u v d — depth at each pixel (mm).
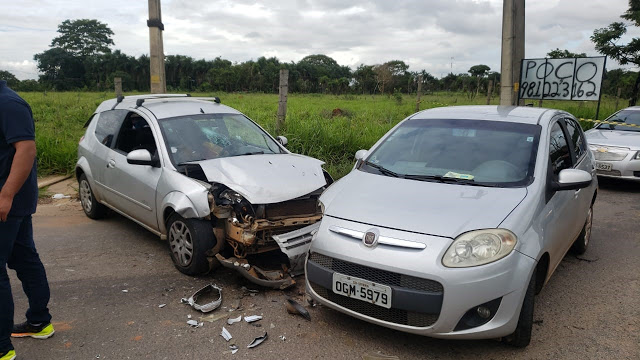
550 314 3865
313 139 8797
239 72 80875
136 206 4984
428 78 77250
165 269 4562
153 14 7711
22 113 2742
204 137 5012
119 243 5230
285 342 3326
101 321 3545
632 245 5637
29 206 2908
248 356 3139
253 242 4020
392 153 4367
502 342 3375
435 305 2959
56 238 5340
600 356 3229
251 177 4273
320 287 3463
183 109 5328
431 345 3334
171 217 4465
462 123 4461
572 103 25688
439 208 3336
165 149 4711
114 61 95750
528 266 3102
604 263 5047
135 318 3604
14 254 3061
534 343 3393
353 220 3387
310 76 91438
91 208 5984
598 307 3998
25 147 2729
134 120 5430
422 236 3094
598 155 8852
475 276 2947
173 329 3457
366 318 3217
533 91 10789
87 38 116625
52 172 8555
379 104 34344
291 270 4188
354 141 9094
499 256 3016
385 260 3070
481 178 3758
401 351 3246
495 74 58625
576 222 4453
